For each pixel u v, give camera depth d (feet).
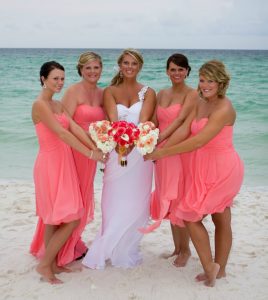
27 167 30.42
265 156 34.01
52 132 13.05
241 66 130.00
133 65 13.92
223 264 13.65
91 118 14.23
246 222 19.69
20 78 93.04
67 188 13.12
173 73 14.02
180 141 13.48
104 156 13.35
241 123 46.68
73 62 157.99
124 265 14.40
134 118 14.23
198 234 12.90
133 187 13.98
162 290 12.91
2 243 16.53
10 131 41.57
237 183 12.79
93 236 17.66
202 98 12.91
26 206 21.18
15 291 12.71
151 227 13.29
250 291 12.92
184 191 13.97
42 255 14.79
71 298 12.36
